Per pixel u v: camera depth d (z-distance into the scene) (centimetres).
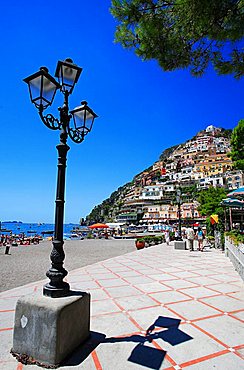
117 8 382
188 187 8144
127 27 397
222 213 2070
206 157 10144
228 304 461
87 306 319
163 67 430
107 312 418
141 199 8731
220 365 260
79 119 379
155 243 2198
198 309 434
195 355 279
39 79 296
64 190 327
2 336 329
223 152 10125
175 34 394
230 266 891
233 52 418
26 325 276
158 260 1062
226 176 7106
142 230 6300
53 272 305
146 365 259
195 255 1235
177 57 415
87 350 288
